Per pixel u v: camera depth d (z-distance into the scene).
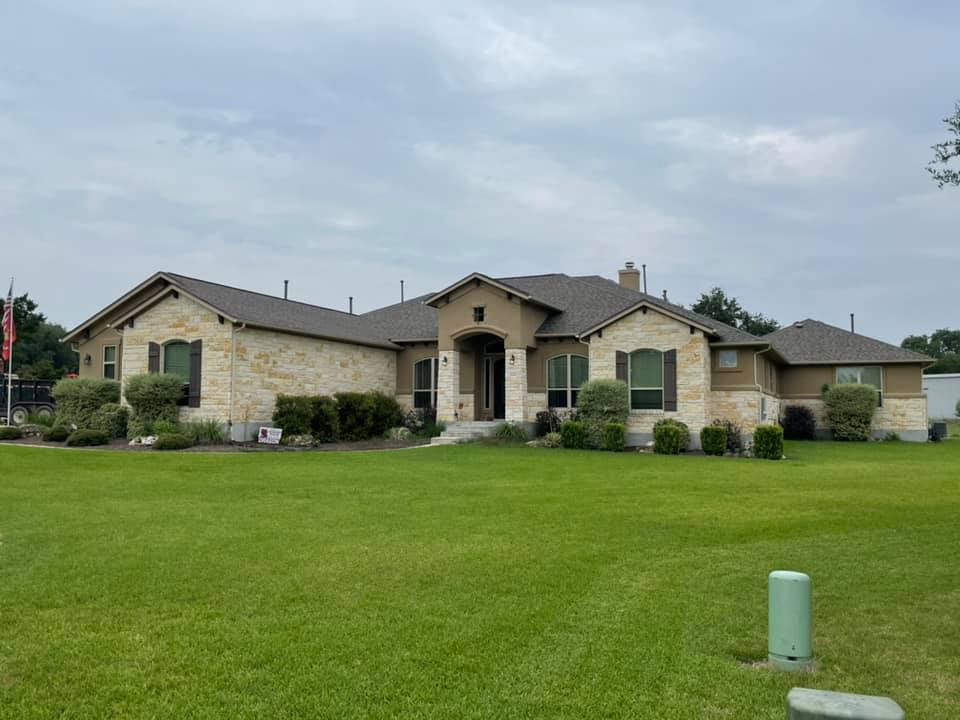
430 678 5.49
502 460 20.19
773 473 17.77
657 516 11.87
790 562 9.05
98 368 30.23
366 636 6.30
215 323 24.34
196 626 6.50
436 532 10.48
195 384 24.58
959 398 52.50
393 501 13.07
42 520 11.02
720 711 5.03
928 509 12.62
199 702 5.05
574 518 11.63
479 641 6.23
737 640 6.39
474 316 28.31
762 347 25.48
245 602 7.18
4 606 7.02
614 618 6.89
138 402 24.17
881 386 32.34
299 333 26.33
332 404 26.14
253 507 12.34
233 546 9.46
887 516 11.97
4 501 12.62
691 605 7.32
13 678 5.41
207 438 23.61
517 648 6.10
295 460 19.20
